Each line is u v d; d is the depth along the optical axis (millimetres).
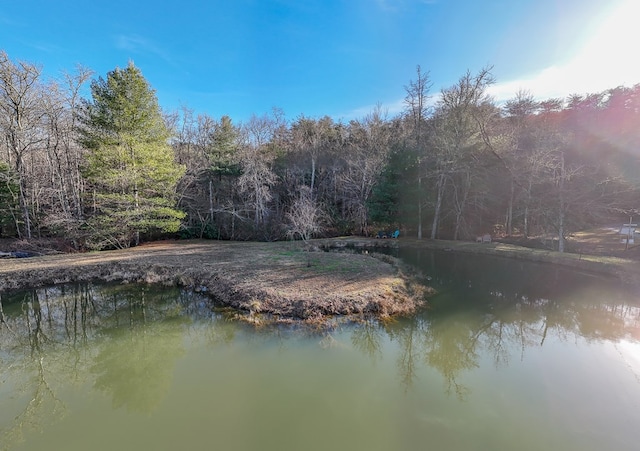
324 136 30125
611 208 16609
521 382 5383
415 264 14422
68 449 3990
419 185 21047
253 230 23125
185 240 22156
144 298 10102
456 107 18891
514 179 18938
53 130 17828
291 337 6910
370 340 6949
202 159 24891
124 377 5953
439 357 6395
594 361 6145
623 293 10258
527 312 8812
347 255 14914
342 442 3980
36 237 18125
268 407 4680
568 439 3984
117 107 16594
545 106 25250
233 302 8781
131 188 17656
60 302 9914
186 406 4766
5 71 15719
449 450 3807
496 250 16578
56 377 6043
